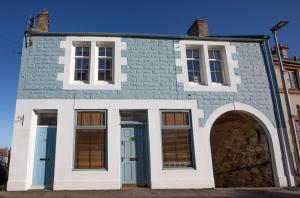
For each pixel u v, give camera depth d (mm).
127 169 9953
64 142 9664
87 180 9422
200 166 10055
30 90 10062
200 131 10422
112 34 10930
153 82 10711
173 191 9180
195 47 11617
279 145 10812
